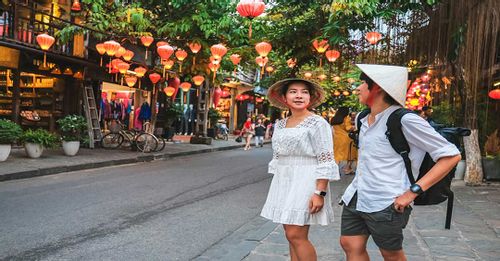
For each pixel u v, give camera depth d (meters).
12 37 13.77
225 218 6.88
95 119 16.77
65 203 7.44
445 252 4.96
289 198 3.41
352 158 12.52
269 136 34.97
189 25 14.13
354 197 3.04
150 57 19.67
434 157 2.71
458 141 2.97
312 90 3.63
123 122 22.77
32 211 6.75
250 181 10.98
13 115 14.64
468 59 10.00
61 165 11.21
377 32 10.59
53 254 4.80
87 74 16.89
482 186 10.50
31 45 14.20
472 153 10.73
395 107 2.90
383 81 2.88
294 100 3.50
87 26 15.50
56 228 5.87
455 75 11.06
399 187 2.80
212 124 28.72
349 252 3.08
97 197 8.10
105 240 5.45
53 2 15.98
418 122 2.72
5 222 6.04
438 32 10.71
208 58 16.16
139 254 4.95
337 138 12.51
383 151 2.86
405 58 11.14
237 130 35.44
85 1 14.52
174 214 7.03
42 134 12.40
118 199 8.02
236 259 4.70
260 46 11.94
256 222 6.58
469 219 6.79
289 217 3.36
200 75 17.84
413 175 2.82
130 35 15.50
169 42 15.59
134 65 18.84
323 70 22.30
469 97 10.52
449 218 3.02
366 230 3.05
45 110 16.48
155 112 16.94
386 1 10.40
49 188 8.79
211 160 16.20
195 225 6.38
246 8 9.31
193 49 14.83
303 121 3.48
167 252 5.06
